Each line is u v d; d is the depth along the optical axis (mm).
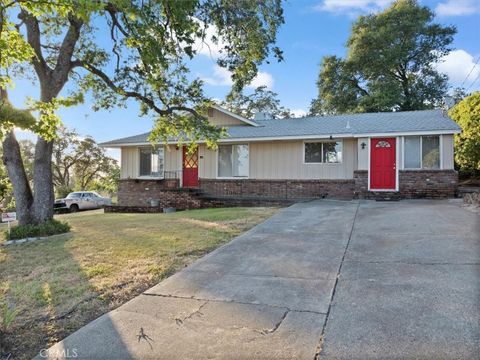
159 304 3734
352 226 7371
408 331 2850
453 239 5664
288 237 6656
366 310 3293
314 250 5605
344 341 2770
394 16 28406
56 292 4281
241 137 15211
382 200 12664
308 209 10398
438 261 4586
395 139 13375
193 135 12758
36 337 3211
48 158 9438
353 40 29797
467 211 8438
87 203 23422
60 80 9477
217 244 6445
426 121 14156
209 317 3352
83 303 3918
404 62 29484
